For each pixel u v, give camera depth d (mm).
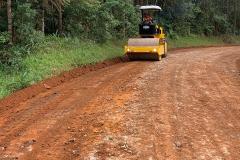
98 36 26984
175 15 45906
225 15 58219
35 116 10867
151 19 25141
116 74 17516
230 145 8508
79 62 20094
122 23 31578
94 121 10102
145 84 14609
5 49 18047
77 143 8672
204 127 9641
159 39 23375
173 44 40562
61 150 8336
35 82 15367
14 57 17375
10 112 11445
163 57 25797
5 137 9242
